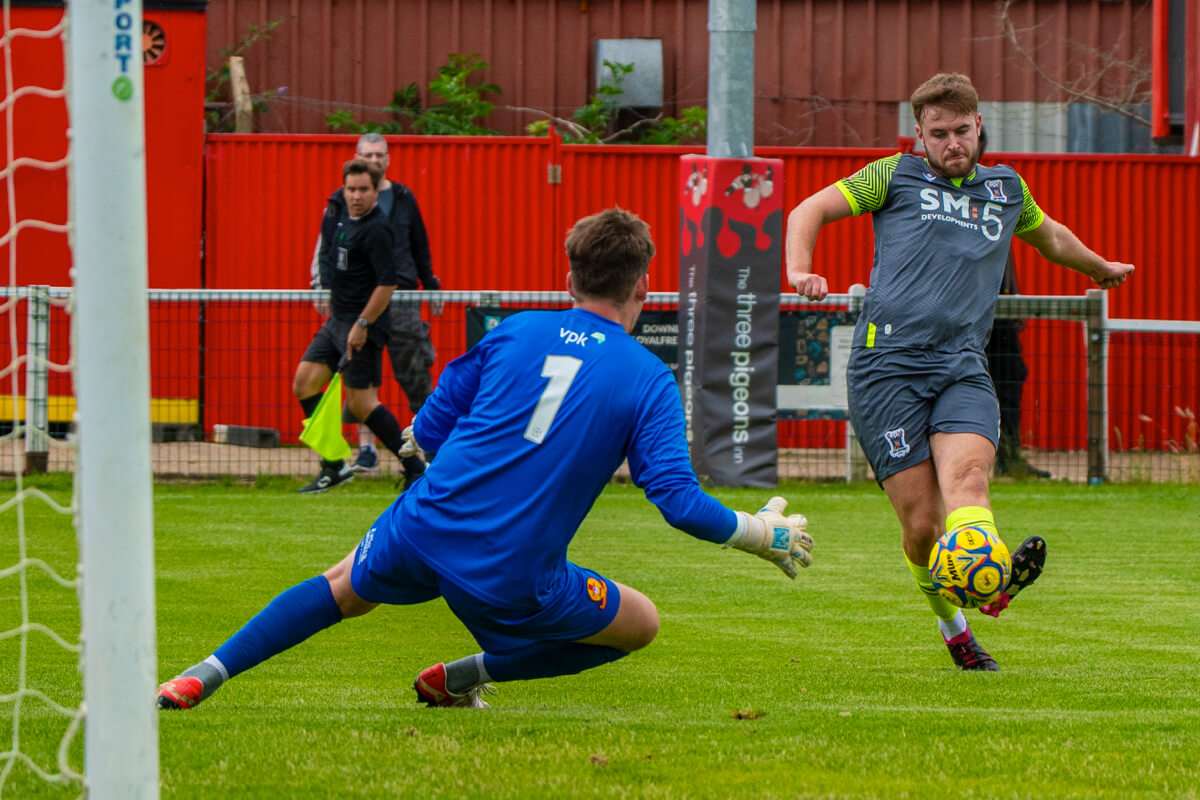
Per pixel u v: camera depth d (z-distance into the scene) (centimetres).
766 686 1583
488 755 1111
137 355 833
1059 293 4894
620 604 1277
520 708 1394
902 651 1864
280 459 4025
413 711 1336
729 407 3672
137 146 825
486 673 1357
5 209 4331
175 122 4512
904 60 5466
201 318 4156
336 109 5419
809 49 5469
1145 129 5522
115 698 832
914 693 1520
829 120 5469
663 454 1182
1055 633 2006
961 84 1653
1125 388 4691
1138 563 2653
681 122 5497
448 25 5472
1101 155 4853
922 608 2200
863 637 1969
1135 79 5472
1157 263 4869
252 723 1233
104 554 830
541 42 5512
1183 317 4878
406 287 3703
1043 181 4853
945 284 1631
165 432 4297
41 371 3619
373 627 2000
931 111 1659
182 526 2955
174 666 1669
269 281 4728
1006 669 1725
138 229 831
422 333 3691
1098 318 3891
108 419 827
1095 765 1090
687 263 3712
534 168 4816
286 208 4725
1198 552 2781
